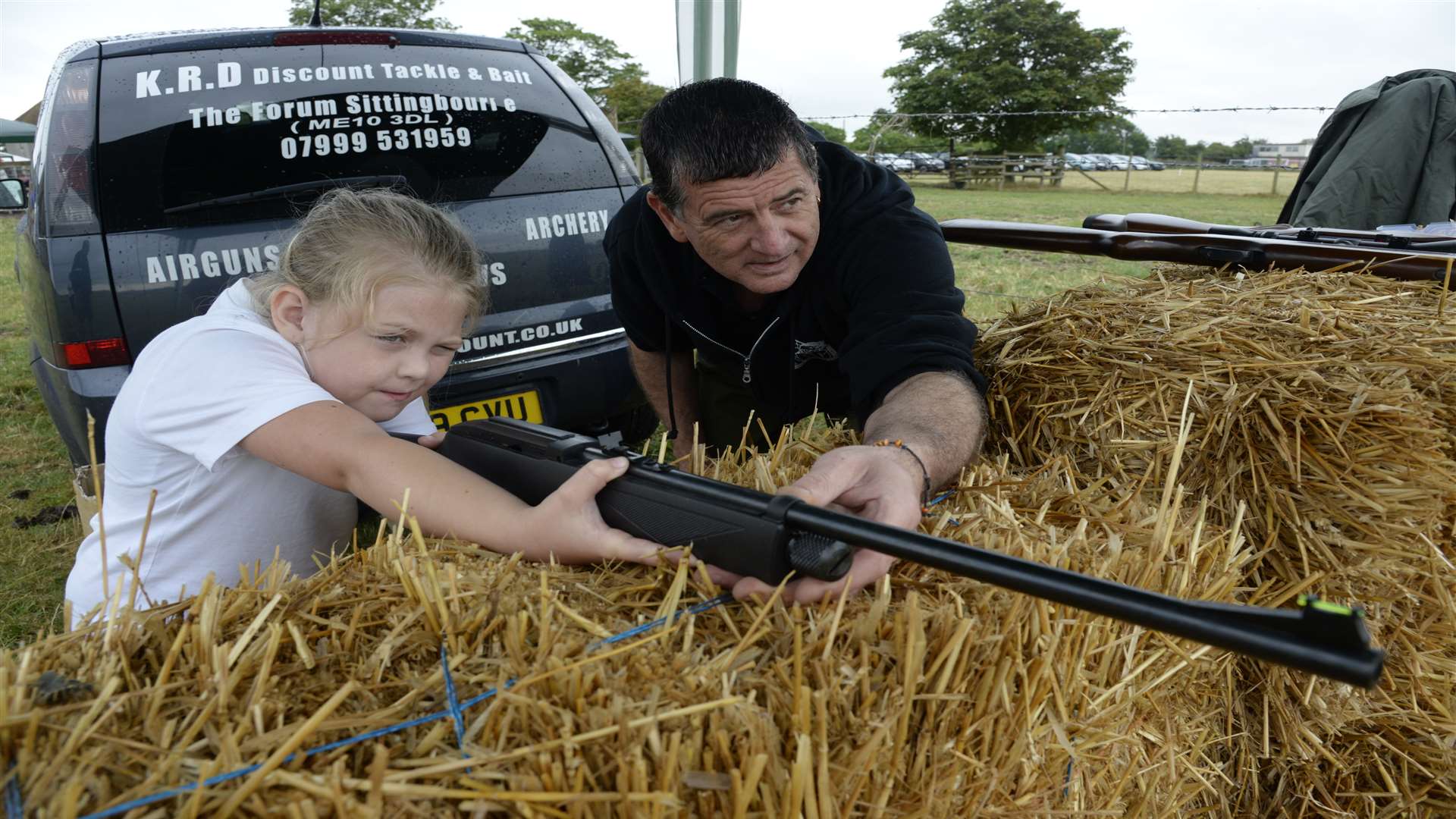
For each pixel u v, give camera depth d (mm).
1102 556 1206
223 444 1249
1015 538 1165
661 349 2525
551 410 2912
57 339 2332
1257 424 1575
